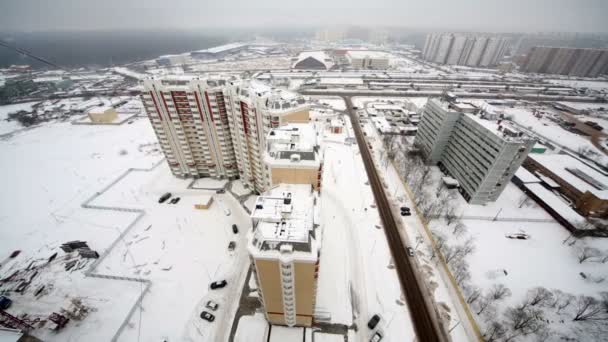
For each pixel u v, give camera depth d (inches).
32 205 3688.5
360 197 3907.5
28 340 1769.2
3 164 4690.0
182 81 3312.0
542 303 2455.7
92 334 2228.1
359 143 5541.3
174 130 3668.8
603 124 6628.9
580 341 2188.7
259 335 2246.6
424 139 4815.5
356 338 2242.9
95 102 7691.9
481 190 3582.7
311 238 1595.7
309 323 2244.1
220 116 3449.8
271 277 1723.7
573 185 3875.5
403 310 2452.0
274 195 1862.7
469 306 2465.6
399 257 2974.9
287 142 2043.6
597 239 3218.5
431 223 3412.9
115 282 2650.1
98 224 3361.2
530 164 4618.6
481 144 3545.8
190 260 2893.7
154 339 2207.2
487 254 2997.0
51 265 2805.1
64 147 5280.5
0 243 3075.8
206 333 2260.1
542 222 3481.8
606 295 2549.2
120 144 5413.4
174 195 3875.5
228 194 3882.9
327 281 2677.2
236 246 3073.3
